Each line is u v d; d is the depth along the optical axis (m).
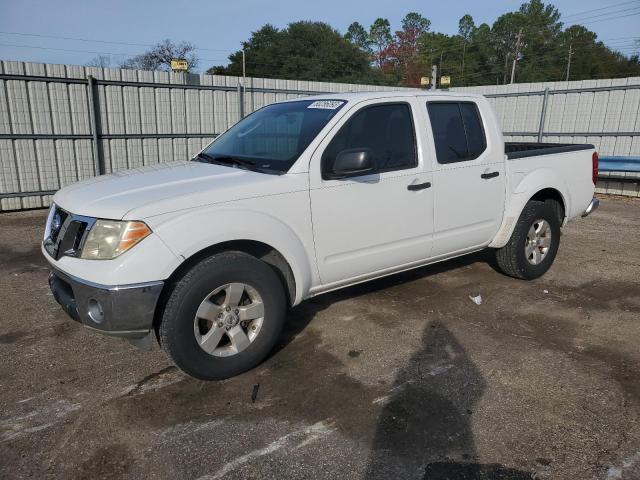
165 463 2.64
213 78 11.54
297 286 3.65
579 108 12.53
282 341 4.00
